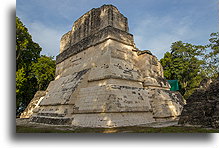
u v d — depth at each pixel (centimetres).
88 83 1436
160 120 1377
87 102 1218
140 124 1171
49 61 2819
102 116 1077
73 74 1670
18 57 2433
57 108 1400
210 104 977
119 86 1238
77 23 2031
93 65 1541
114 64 1384
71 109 1296
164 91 1614
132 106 1195
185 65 2912
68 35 2191
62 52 2162
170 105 1516
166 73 3022
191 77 2958
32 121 1555
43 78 2706
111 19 1597
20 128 1072
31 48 2677
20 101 2533
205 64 2862
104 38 1521
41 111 1611
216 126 887
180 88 2991
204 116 970
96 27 1702
